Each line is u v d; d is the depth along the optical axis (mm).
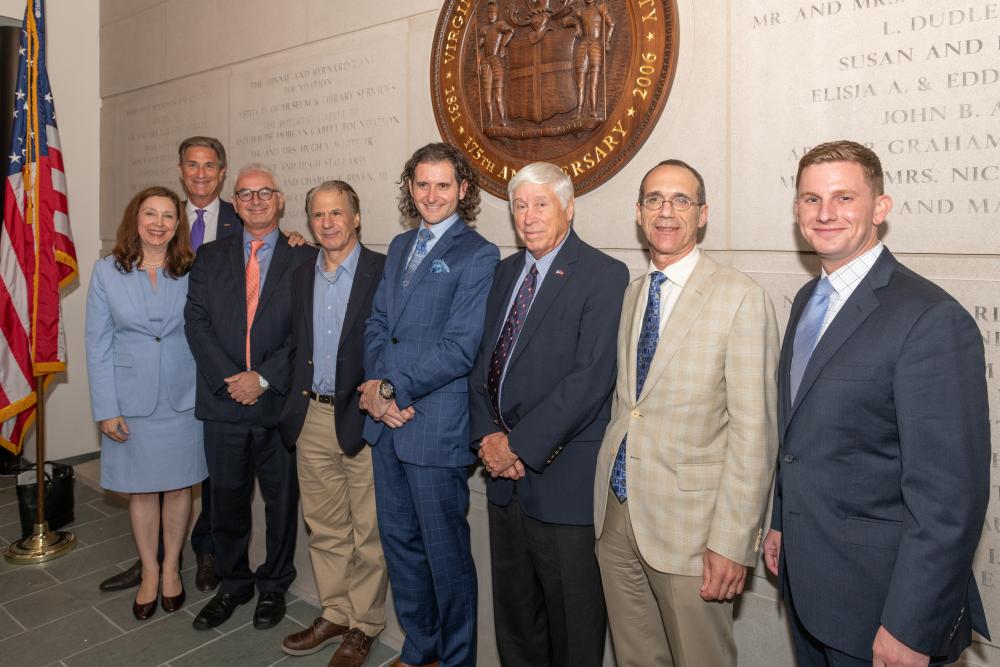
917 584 1205
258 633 2812
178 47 4121
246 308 2791
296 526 3049
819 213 1401
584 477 1917
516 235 2568
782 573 1585
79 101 4797
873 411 1326
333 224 2461
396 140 2975
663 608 1730
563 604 2008
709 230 2104
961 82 1667
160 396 2768
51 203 3637
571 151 2389
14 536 3818
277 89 3496
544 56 2432
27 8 3633
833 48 1854
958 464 1206
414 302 2205
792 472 1440
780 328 1988
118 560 3498
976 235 1664
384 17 3002
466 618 2322
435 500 2201
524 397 1944
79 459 5059
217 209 3334
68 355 4965
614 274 1936
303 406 2576
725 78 2053
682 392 1660
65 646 2701
